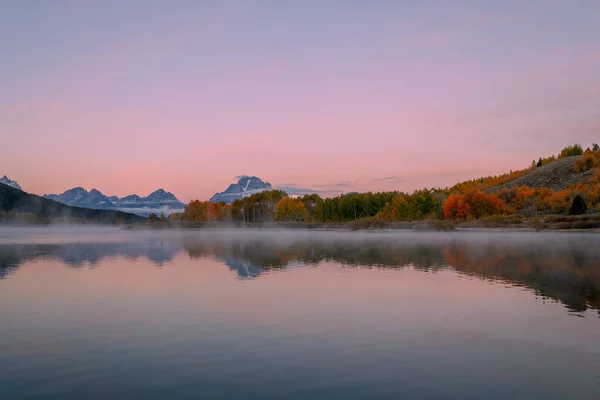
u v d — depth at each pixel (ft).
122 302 58.29
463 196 416.05
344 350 38.63
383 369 34.32
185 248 153.38
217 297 61.11
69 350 38.91
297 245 165.68
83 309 54.39
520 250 133.08
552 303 56.44
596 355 37.11
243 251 137.18
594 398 29.17
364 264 98.58
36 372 33.88
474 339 41.60
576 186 436.76
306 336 42.73
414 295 61.87
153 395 29.81
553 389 30.58
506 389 30.60
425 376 32.86
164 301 58.80
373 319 48.93
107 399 29.22
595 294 62.03
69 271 89.61
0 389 30.78
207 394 29.94
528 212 395.14
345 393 29.99
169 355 37.52
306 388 30.83
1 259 115.24
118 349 39.11
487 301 57.72
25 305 56.75
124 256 122.31
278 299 59.67
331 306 55.21
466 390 30.42
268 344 40.40
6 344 40.65
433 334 43.19
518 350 38.50
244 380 32.27
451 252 128.26
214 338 42.14
